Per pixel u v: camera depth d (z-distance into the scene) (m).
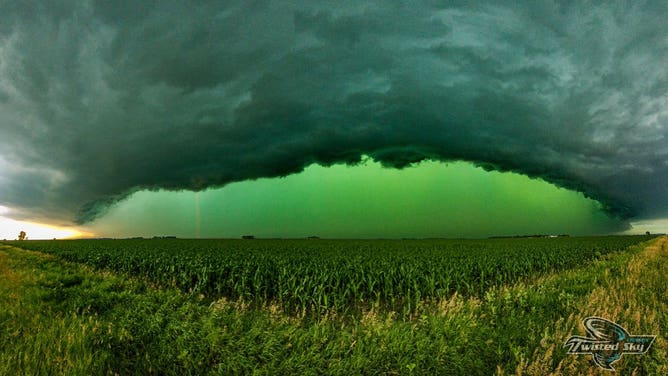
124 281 16.98
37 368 6.14
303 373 6.16
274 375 6.17
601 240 68.00
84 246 50.88
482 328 7.58
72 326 8.05
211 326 7.63
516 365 6.14
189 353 6.86
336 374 6.15
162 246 48.41
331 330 8.35
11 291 13.01
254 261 21.73
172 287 17.94
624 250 36.81
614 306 8.80
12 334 7.73
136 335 7.92
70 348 6.90
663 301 10.12
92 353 7.03
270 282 16.61
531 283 18.64
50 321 8.88
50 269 22.22
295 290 14.02
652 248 39.25
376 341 7.17
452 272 17.95
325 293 14.05
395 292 15.74
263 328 7.88
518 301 9.89
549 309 9.33
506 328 7.96
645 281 13.03
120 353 7.23
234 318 8.56
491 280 19.45
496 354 6.66
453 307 8.91
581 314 8.22
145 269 24.33
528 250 35.75
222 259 23.12
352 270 17.80
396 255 28.50
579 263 27.38
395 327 7.77
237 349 6.89
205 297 15.93
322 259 23.31
